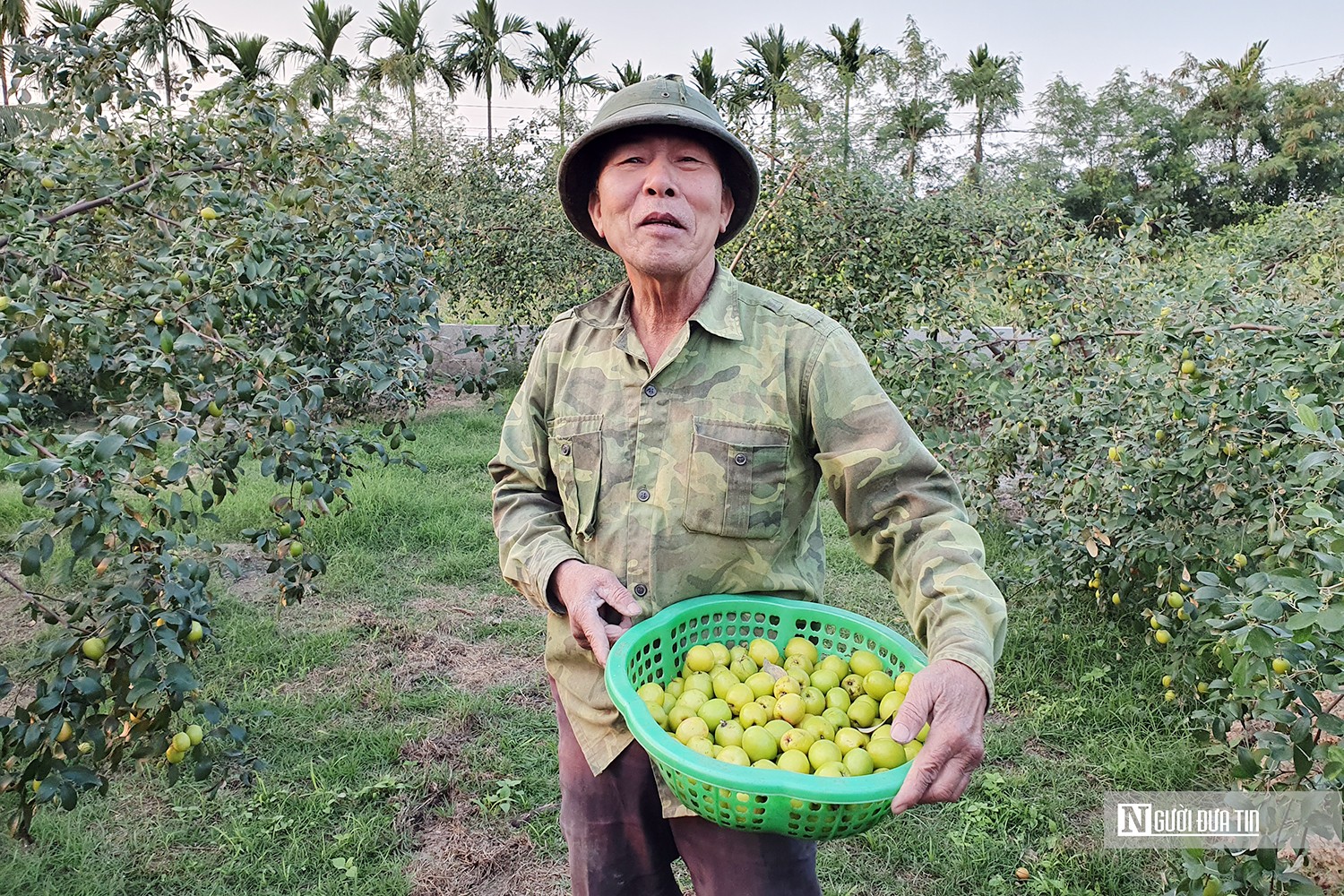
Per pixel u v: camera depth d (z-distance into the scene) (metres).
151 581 2.16
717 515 1.52
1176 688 3.55
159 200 3.21
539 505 1.73
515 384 9.83
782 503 1.54
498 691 3.72
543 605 1.58
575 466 1.62
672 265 1.47
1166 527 3.26
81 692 2.01
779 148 7.05
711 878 1.50
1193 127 29.08
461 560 5.07
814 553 1.73
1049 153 26.16
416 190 9.77
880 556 1.49
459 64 25.95
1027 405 3.74
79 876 2.62
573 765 1.65
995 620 1.29
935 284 4.95
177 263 2.78
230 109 3.44
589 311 1.68
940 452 4.09
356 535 5.42
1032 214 5.76
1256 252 6.57
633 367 1.58
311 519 5.38
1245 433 2.83
